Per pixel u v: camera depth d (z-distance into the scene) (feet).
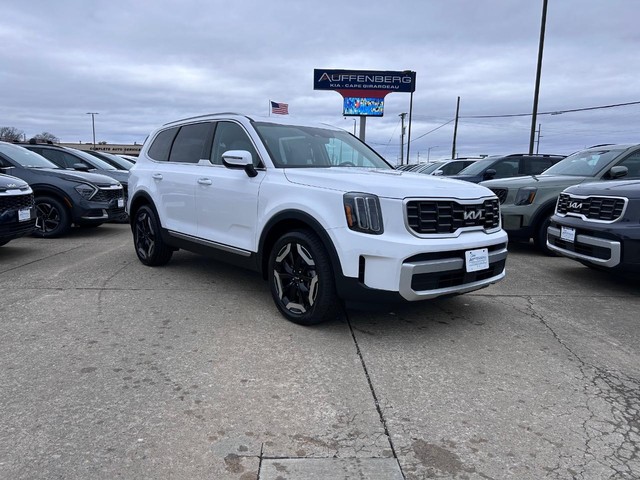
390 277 11.21
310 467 7.26
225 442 7.82
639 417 8.84
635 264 15.52
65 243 26.07
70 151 37.40
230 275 18.57
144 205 19.83
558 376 10.45
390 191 11.44
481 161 36.29
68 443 7.67
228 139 16.14
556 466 7.40
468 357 11.34
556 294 16.85
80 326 12.73
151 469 7.11
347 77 73.77
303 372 10.36
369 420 8.57
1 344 11.47
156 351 11.25
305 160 14.97
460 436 8.15
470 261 12.17
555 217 19.11
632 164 23.11
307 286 12.73
